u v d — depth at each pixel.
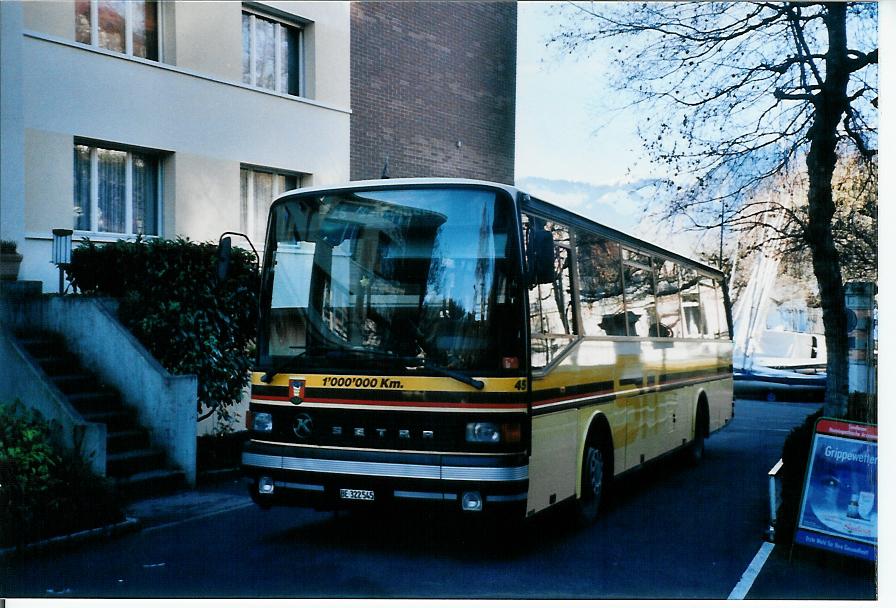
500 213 7.47
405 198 7.69
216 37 15.51
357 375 7.43
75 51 13.42
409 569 7.43
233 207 15.86
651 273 11.75
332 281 7.73
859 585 7.35
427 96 21.17
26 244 12.76
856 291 11.05
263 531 8.76
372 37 19.72
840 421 7.93
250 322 12.27
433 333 7.34
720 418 15.77
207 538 8.44
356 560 7.69
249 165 16.31
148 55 14.73
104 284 11.80
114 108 13.95
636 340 10.86
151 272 11.41
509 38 23.55
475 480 7.05
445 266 7.46
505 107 23.55
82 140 13.73
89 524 8.35
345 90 18.11
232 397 12.02
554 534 8.91
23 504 7.93
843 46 10.70
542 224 8.05
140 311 11.33
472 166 22.53
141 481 10.18
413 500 7.18
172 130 14.80
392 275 7.56
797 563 7.96
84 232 13.57
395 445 7.28
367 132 19.61
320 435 7.51
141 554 7.87
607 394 9.68
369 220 7.74
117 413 10.74
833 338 11.35
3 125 12.52
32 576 7.18
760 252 13.35
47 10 13.05
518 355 7.28
